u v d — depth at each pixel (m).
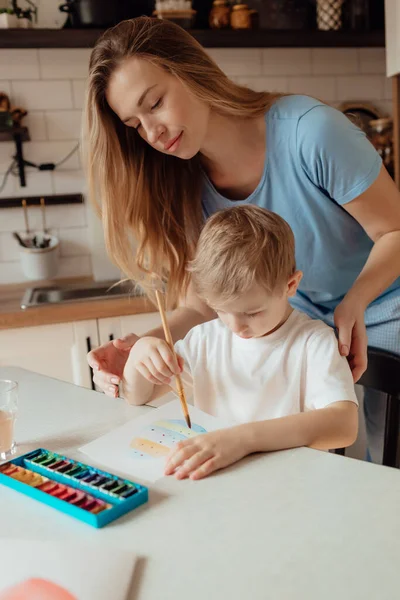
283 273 1.21
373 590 0.69
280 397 1.29
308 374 1.25
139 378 1.22
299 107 1.44
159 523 0.83
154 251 1.63
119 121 1.49
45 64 2.85
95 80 1.38
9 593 0.71
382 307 1.56
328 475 0.94
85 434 1.11
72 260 3.02
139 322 2.50
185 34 1.37
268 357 1.30
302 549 0.76
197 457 0.96
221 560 0.75
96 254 2.95
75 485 0.92
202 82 1.36
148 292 1.69
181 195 1.61
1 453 1.04
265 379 1.30
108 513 0.83
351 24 2.88
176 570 0.74
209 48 2.94
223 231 1.21
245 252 1.17
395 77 2.62
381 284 1.37
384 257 1.39
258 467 0.97
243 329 1.23
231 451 0.98
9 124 2.71
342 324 1.29
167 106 1.33
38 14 2.83
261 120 1.46
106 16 2.64
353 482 0.91
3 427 1.03
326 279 1.59
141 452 1.02
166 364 1.14
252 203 1.55
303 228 1.53
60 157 2.93
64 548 0.77
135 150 1.53
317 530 0.80
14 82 2.83
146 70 1.30
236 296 1.17
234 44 2.77
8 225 2.93
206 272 1.20
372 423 1.73
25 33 2.59
